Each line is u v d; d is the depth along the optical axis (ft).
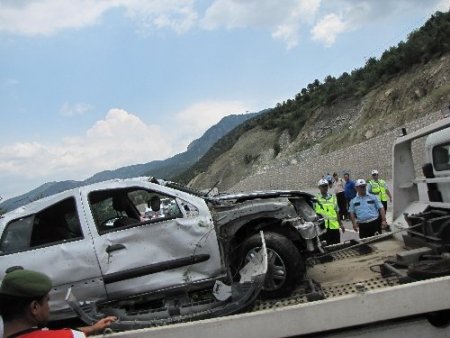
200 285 18.85
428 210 22.43
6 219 19.76
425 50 159.33
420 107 133.18
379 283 17.26
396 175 24.63
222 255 19.11
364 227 31.55
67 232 19.69
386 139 109.40
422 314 14.69
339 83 244.83
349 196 53.16
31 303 9.05
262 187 185.68
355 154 121.80
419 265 16.62
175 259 18.78
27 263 18.86
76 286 18.69
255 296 16.85
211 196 20.85
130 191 19.99
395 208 24.68
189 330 15.14
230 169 296.30
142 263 18.66
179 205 19.36
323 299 15.88
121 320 17.52
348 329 14.85
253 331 14.88
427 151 23.17
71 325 19.74
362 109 190.08
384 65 194.90
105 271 18.62
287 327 14.76
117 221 20.17
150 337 15.33
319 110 235.20
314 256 22.02
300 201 20.66
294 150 232.53
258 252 18.80
